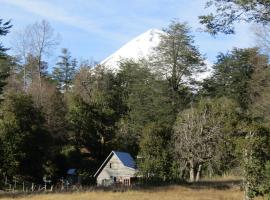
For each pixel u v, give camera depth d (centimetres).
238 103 6825
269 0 1609
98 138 6706
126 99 7775
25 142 4812
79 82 8319
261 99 6069
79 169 5916
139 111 6900
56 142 6056
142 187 3756
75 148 6219
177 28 7000
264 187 2467
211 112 5031
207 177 5047
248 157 2756
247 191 2698
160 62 7056
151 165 4822
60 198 2783
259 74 7000
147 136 4928
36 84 7200
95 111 6706
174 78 7000
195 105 6731
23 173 4847
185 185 4025
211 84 7481
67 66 10488
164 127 5022
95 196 2912
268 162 2319
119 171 5841
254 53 7438
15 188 4472
